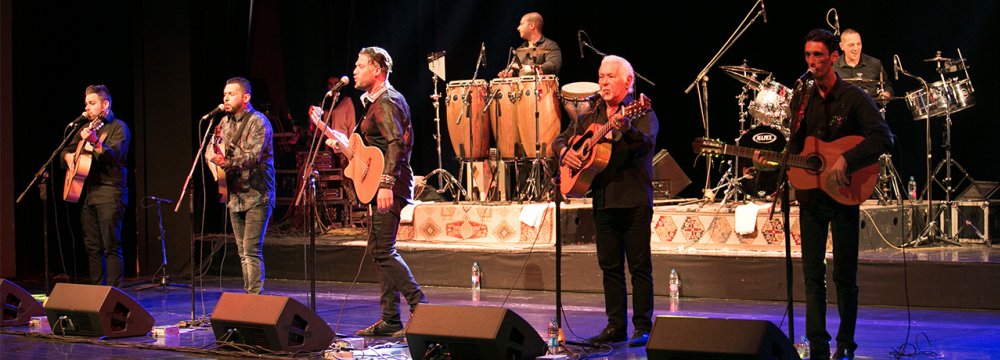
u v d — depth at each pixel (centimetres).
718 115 998
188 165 923
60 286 596
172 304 743
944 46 892
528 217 792
